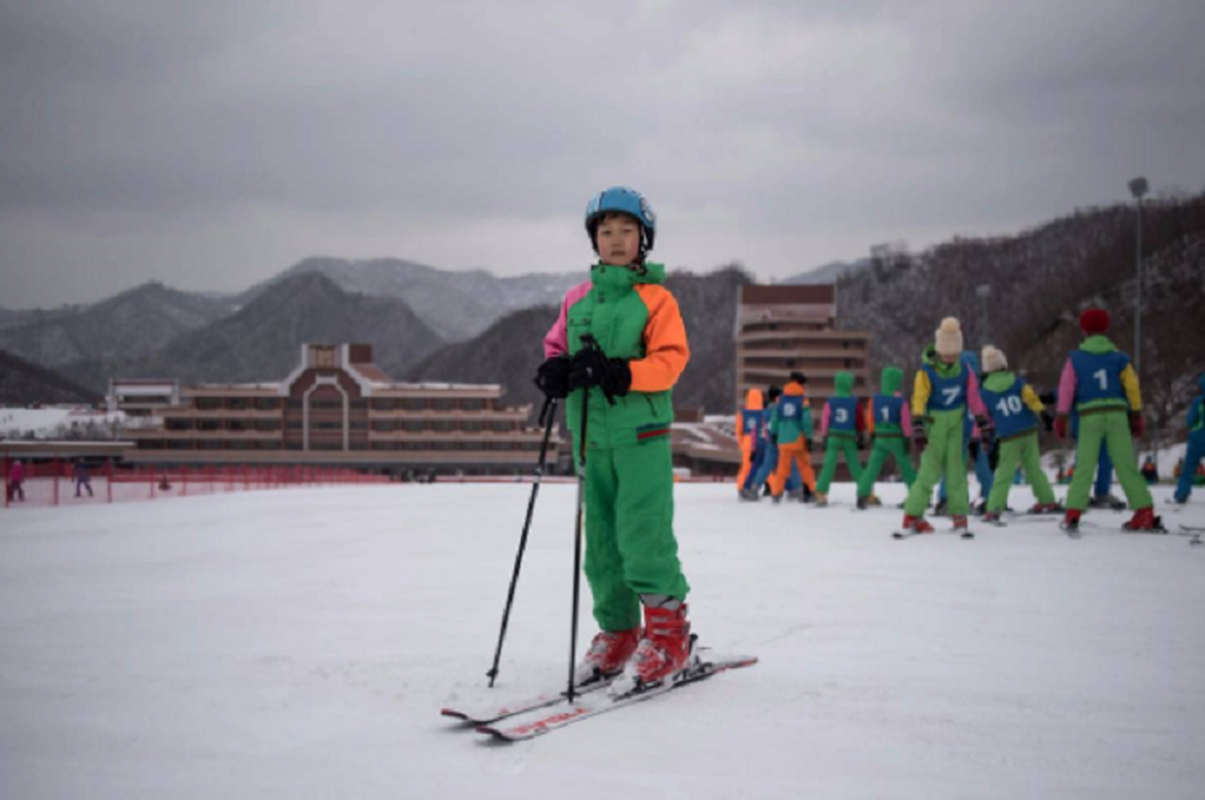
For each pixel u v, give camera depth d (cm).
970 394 951
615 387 363
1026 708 342
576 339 393
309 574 714
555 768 278
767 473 1485
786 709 340
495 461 8219
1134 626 496
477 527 1088
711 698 355
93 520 1305
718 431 9031
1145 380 6116
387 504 1506
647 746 298
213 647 452
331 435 8250
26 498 2723
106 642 466
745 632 480
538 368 385
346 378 8244
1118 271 11369
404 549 874
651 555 375
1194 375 6875
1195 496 1428
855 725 321
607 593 397
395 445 8200
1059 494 1524
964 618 517
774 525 1086
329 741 306
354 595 610
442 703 352
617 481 391
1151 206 12669
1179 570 704
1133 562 747
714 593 602
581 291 407
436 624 508
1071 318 11038
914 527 965
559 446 8300
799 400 1423
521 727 312
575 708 338
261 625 508
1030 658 422
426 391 8244
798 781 268
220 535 1048
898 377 1300
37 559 838
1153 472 2091
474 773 274
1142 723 325
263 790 261
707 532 1003
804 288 9100
